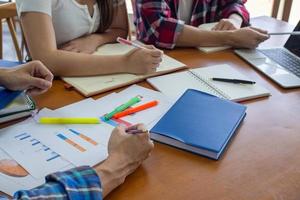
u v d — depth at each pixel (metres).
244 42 1.30
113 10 1.46
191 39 1.32
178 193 0.64
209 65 1.18
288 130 0.84
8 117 0.84
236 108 0.87
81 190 0.59
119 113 0.87
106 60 1.07
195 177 0.69
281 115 0.91
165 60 1.18
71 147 0.75
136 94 0.97
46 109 0.89
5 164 0.69
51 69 1.06
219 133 0.77
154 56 1.08
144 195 0.64
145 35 1.36
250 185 0.67
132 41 1.34
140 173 0.69
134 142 0.69
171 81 1.05
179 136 0.76
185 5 1.59
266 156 0.75
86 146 0.75
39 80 0.91
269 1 2.43
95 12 1.42
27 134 0.79
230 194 0.65
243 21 1.57
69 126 0.82
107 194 0.63
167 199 0.63
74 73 1.06
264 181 0.68
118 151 0.68
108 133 0.80
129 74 1.07
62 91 0.99
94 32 1.45
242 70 1.15
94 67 1.05
